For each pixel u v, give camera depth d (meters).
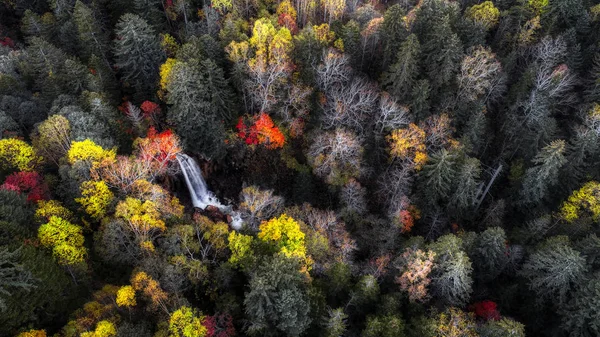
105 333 28.94
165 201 41.31
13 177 38.28
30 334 29.06
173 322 30.41
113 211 38.78
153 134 48.56
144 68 53.88
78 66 51.00
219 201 54.66
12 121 44.22
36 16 61.59
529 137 53.72
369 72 64.06
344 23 69.19
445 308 37.56
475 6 67.44
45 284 31.20
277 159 54.59
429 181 48.19
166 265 34.28
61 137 42.00
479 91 53.94
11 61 54.06
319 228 44.19
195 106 47.00
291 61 53.59
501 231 41.84
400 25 56.12
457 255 36.66
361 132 53.41
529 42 65.19
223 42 54.47
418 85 51.25
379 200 52.88
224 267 37.16
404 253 40.34
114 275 38.31
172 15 64.44
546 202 52.97
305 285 36.91
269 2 65.62
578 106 60.12
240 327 36.41
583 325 35.56
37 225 35.94
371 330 36.06
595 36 65.75
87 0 65.25
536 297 41.19
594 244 39.81
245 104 54.66
